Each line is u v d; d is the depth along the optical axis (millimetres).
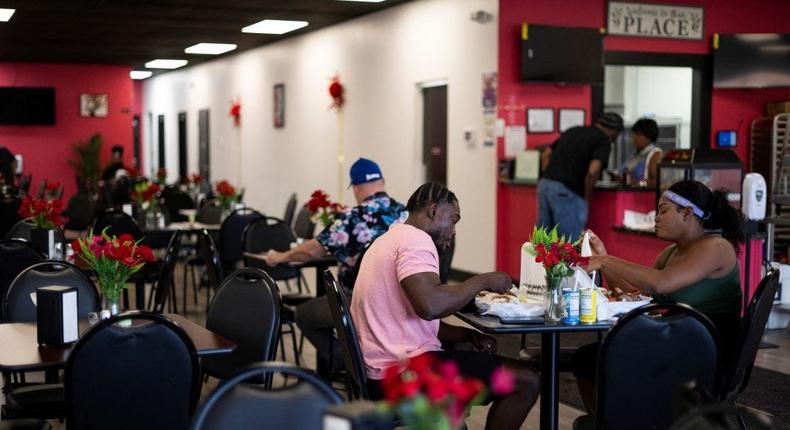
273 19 12289
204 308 8555
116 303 3738
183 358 3178
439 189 3754
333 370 5332
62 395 3887
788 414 4996
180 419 3207
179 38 14336
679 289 3891
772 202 7902
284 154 15055
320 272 6000
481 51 9430
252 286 3939
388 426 3354
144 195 8789
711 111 9891
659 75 11156
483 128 9445
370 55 11938
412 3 10812
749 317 3588
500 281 3621
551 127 9305
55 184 10844
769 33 9766
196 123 19781
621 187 7812
